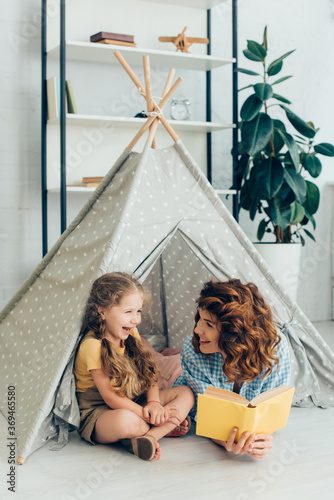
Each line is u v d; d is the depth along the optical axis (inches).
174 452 59.4
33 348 71.1
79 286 67.1
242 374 58.1
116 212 67.3
